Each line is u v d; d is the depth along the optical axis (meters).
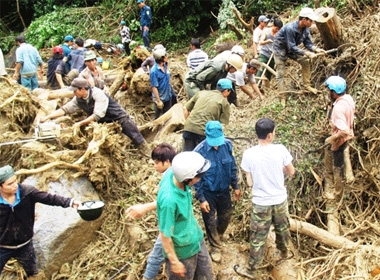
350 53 5.96
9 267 4.60
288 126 5.70
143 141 5.96
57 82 8.22
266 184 3.93
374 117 5.27
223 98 4.88
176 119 6.43
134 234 4.76
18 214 3.79
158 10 12.23
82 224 4.73
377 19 6.34
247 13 10.70
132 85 7.50
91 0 14.23
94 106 5.53
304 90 6.14
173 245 3.45
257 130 3.91
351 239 4.66
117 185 5.29
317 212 4.98
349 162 5.21
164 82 6.77
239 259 4.45
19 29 15.12
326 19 6.01
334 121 4.62
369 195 4.98
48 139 5.27
